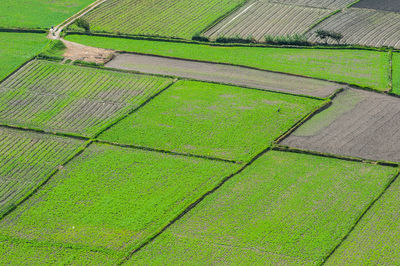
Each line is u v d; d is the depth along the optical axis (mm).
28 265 56094
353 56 94438
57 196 64688
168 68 91500
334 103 80938
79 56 95188
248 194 64062
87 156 71125
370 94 82938
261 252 56375
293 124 75875
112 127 76688
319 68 90500
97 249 57406
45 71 90812
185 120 77562
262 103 81188
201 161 69562
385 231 58375
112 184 66188
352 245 56844
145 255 56594
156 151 71688
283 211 61438
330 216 60500
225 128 75562
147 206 62656
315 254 55812
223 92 84312
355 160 68875
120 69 90938
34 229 60250
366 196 63156
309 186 65000
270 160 69562
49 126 77500
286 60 93438
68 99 83750
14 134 76000
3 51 97438
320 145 71750
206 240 58094
